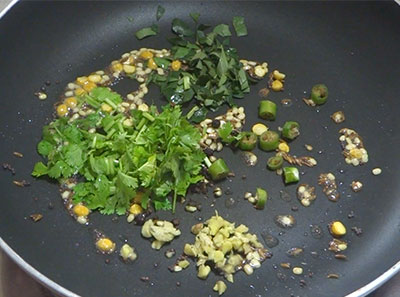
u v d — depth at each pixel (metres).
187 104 0.33
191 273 0.28
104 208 0.30
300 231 0.30
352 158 0.32
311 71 0.35
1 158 0.31
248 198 0.30
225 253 0.28
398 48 0.34
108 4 0.36
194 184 0.31
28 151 0.32
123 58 0.35
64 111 0.33
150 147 0.30
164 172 0.29
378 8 0.34
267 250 0.29
